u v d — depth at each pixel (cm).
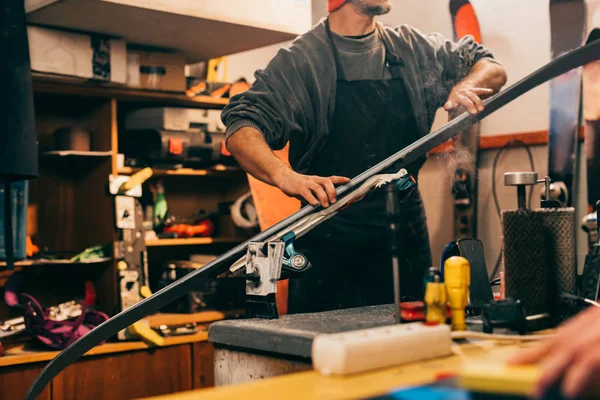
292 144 266
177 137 354
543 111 338
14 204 299
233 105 243
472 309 136
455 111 197
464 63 266
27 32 294
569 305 128
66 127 337
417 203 265
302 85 257
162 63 346
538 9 341
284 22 315
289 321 129
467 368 68
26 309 300
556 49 328
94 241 348
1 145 256
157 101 360
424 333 100
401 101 265
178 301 363
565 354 63
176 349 331
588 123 316
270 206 345
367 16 260
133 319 147
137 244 335
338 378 90
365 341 93
